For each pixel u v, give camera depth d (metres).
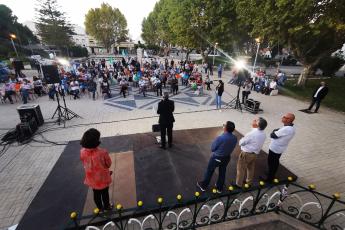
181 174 5.45
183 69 22.25
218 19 25.33
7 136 8.20
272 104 13.05
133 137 7.64
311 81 20.41
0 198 5.09
